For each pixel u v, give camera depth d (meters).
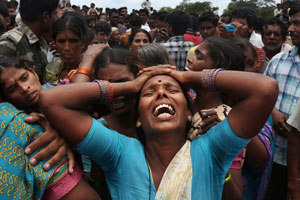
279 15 4.88
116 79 1.82
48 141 1.40
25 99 1.53
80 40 2.56
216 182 1.45
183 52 4.21
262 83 1.30
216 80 1.43
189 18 4.66
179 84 1.55
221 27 4.11
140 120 1.57
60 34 2.49
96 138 1.38
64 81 1.97
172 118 1.43
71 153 1.48
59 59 2.98
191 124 1.69
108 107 1.87
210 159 1.42
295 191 2.46
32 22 2.59
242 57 1.90
